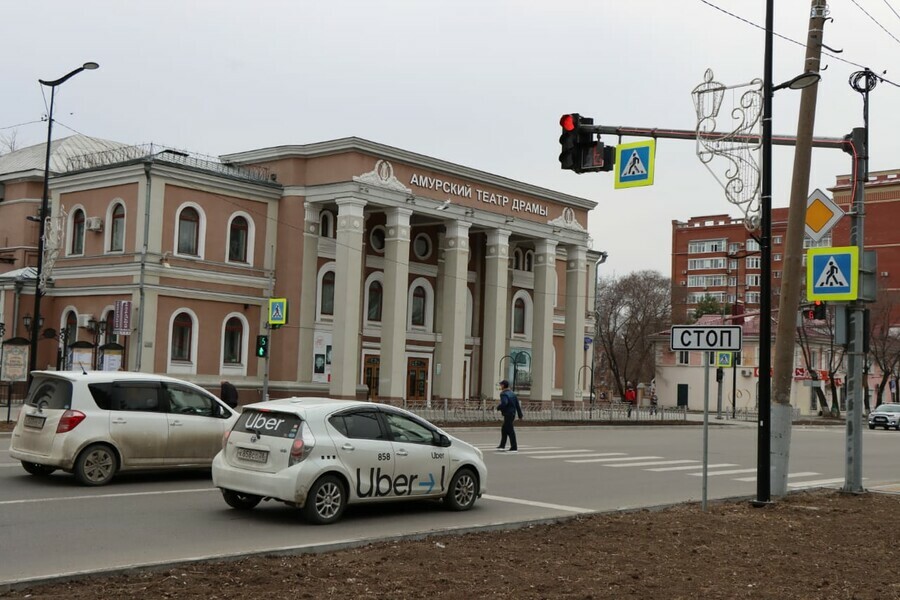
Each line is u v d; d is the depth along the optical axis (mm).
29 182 42375
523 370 50531
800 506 13078
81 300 37000
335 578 7449
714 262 111562
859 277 14750
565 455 23453
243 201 38344
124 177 35812
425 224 43875
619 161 15391
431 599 6879
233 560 8008
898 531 10828
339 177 38281
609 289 92438
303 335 38969
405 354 40219
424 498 12055
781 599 7234
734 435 37906
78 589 6875
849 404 15055
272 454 10914
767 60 13664
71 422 13312
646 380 89188
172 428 14164
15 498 12062
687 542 9719
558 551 8969
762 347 13312
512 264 50250
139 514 11180
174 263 35688
